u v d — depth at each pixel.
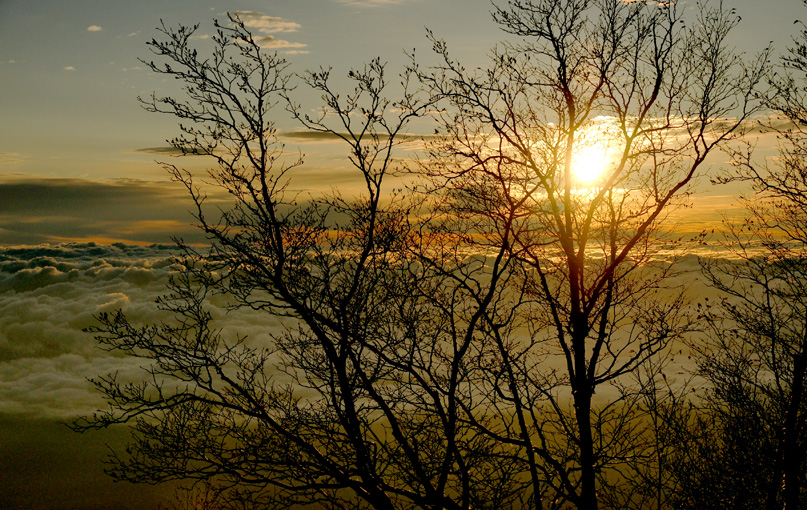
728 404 13.23
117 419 9.82
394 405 10.29
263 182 9.19
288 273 9.49
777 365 12.59
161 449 9.97
